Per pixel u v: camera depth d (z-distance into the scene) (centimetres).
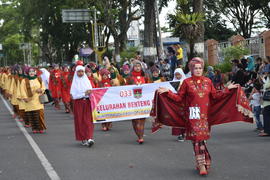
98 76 1476
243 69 1517
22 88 1112
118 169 704
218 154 796
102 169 707
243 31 4434
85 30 4272
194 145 650
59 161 779
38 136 1084
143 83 1084
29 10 4147
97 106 1066
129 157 796
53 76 1806
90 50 3053
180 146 891
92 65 1482
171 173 667
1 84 2281
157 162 747
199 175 650
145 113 1078
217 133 1034
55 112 1702
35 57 9094
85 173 684
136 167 714
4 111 1786
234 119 671
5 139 1055
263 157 759
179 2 1853
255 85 1012
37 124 1136
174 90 1079
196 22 1775
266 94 957
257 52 2061
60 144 956
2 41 8425
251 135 991
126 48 3481
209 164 662
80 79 918
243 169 678
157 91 681
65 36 4462
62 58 5581
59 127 1249
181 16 1781
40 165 752
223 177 634
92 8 3328
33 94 1121
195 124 638
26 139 1041
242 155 781
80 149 888
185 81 651
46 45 5641
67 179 652
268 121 962
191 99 642
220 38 4791
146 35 2219
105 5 3150
